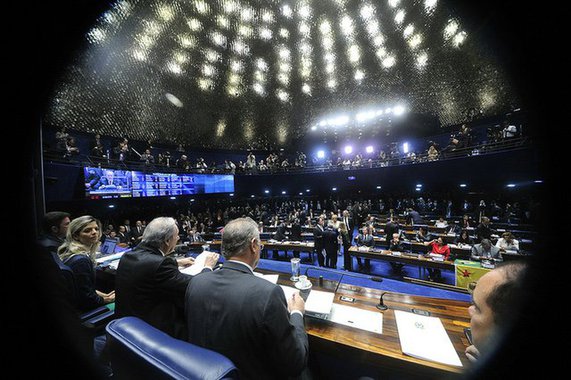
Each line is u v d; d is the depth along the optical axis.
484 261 4.45
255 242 1.20
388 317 1.45
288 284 1.90
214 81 9.84
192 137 12.82
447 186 11.15
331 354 1.29
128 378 0.67
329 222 6.14
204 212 12.99
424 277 5.29
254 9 7.65
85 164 7.35
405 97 11.45
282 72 10.51
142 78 8.02
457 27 6.88
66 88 6.54
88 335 1.41
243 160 16.73
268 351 0.87
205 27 7.57
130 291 1.33
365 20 8.14
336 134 15.88
